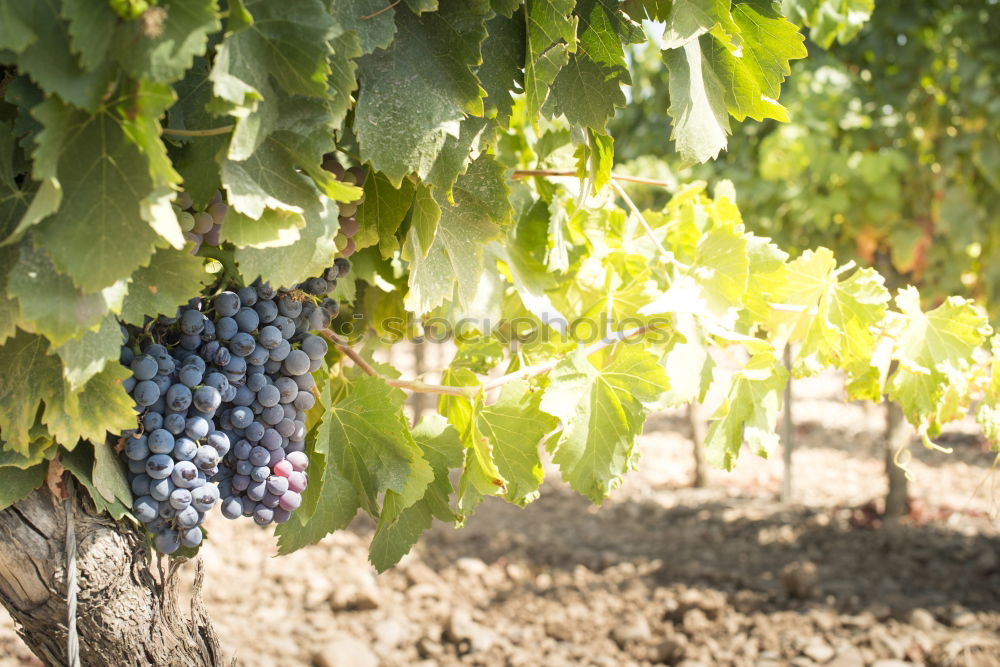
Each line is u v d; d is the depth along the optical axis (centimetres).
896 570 620
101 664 145
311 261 131
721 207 229
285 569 621
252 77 110
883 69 673
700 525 751
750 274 205
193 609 161
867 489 864
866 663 474
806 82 693
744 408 197
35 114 98
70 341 114
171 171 100
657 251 231
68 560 134
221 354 136
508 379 177
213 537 680
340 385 177
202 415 135
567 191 225
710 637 514
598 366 198
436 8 126
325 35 110
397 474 157
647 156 794
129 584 143
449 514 175
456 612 527
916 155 682
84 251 102
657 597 578
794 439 1091
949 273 673
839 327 204
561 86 152
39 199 99
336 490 160
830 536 705
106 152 102
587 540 714
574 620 548
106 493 127
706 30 136
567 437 168
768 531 725
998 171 630
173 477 131
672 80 145
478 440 176
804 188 680
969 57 627
